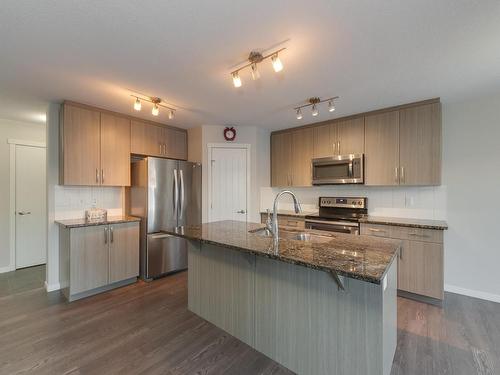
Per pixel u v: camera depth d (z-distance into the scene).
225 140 4.12
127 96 2.81
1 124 3.70
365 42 1.80
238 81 2.18
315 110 2.93
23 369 1.74
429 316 2.46
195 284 2.51
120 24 1.61
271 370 1.77
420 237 2.78
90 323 2.34
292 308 1.76
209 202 4.04
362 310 1.47
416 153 3.02
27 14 1.50
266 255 1.55
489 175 2.82
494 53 1.94
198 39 1.77
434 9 1.47
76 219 3.23
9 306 2.66
